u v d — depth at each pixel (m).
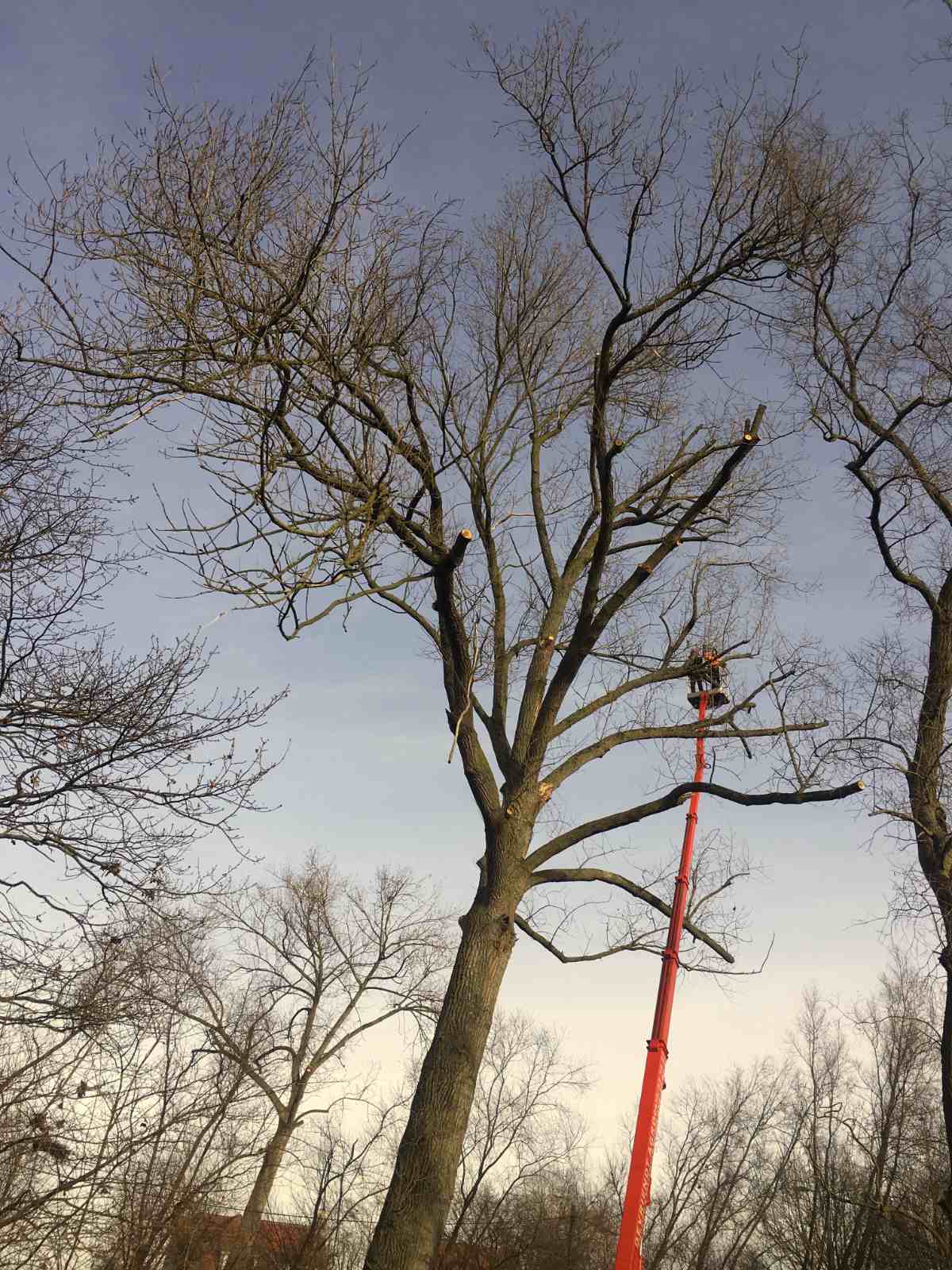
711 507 13.86
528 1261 25.59
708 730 12.73
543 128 11.15
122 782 9.74
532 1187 27.31
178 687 9.93
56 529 9.64
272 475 8.90
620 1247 11.51
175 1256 10.16
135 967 9.98
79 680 9.68
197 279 8.85
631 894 12.29
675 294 11.15
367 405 10.25
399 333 10.36
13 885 9.54
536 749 12.16
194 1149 10.49
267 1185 12.36
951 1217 15.58
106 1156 9.34
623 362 11.28
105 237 8.71
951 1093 14.17
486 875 11.62
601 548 11.92
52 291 8.75
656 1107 12.40
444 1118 10.00
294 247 9.20
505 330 14.03
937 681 15.30
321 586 9.24
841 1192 28.81
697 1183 34.41
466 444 13.12
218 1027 12.90
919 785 14.64
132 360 9.10
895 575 16.25
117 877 9.76
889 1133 28.56
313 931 29.09
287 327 9.36
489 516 13.66
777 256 11.10
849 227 11.63
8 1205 8.78
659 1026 12.83
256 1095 11.77
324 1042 27.09
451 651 12.53
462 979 10.89
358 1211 13.66
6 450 9.49
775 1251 31.84
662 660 14.11
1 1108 9.02
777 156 10.88
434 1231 9.54
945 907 14.01
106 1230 9.59
